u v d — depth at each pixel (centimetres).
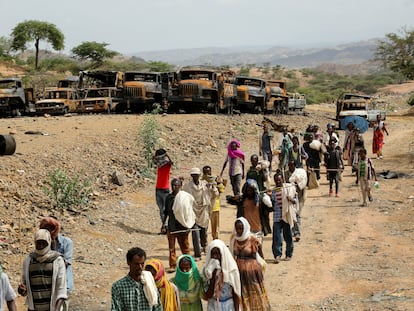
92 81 3569
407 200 1698
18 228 1260
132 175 1861
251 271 824
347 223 1470
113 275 1106
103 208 1510
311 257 1218
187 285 749
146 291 643
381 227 1426
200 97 3453
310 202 1716
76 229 1324
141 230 1392
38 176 1605
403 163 2383
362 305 950
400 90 12594
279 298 1004
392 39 5978
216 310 756
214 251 759
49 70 8688
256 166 1300
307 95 9119
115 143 2138
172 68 10756
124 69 9781
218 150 2511
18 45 8644
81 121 2675
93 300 985
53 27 8769
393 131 3900
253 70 18850
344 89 13762
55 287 681
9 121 2650
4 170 1576
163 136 2436
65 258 749
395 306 934
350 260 1190
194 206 1216
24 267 686
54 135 2172
